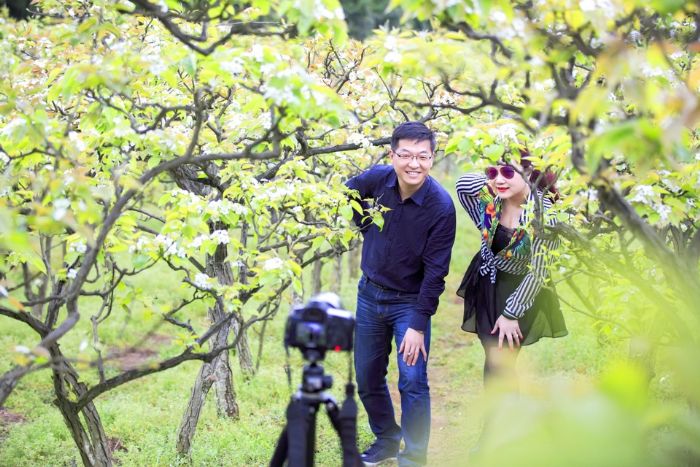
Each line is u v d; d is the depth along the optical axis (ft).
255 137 27.07
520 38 13.71
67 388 20.75
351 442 15.92
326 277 65.05
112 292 19.97
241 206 22.40
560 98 13.67
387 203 24.97
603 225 26.86
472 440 28.09
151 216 26.32
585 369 35.40
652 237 12.84
